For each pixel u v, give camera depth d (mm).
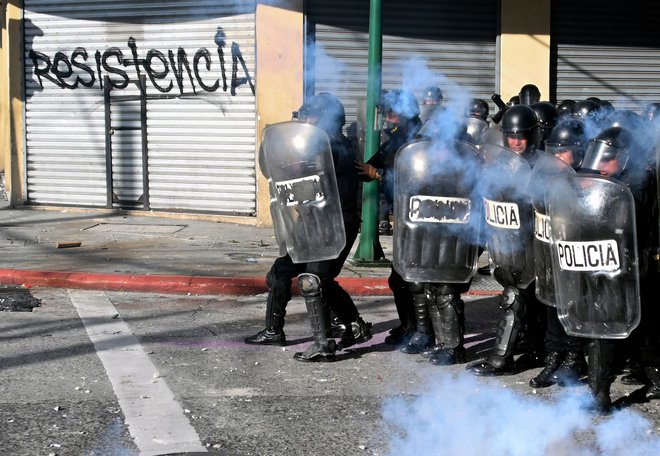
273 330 7262
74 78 14148
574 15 13664
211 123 13570
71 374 6371
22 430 5262
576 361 6352
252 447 5074
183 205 13898
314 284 6734
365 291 9477
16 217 13742
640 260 5578
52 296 8969
